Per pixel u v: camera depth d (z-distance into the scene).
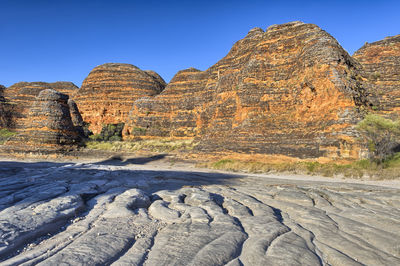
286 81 28.16
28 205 6.51
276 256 3.90
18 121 67.69
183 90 52.09
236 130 28.58
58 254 3.82
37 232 4.84
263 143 25.28
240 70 33.25
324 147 20.36
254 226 5.41
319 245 4.51
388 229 5.38
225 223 5.56
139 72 67.88
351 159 18.72
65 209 6.35
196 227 5.31
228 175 18.16
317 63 24.28
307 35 28.23
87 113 64.56
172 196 8.38
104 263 3.67
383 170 16.20
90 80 67.00
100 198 8.02
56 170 16.56
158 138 49.03
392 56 28.11
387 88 25.45
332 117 21.20
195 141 39.56
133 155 36.94
